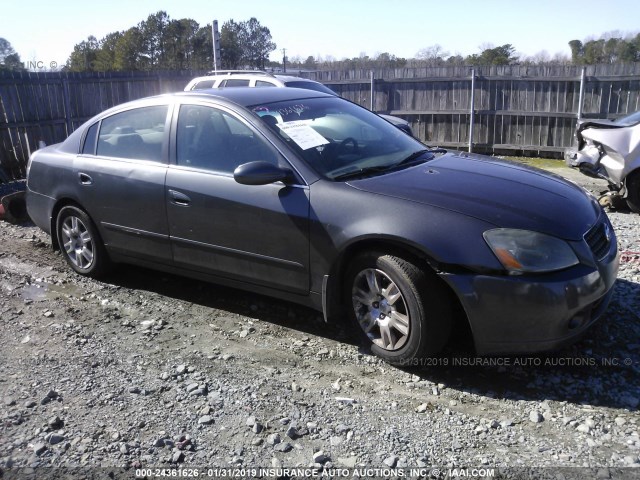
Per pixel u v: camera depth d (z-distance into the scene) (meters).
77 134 5.39
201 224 4.38
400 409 3.32
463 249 3.37
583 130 8.29
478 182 3.87
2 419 3.27
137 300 4.95
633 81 12.34
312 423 3.19
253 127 4.20
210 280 4.58
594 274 3.42
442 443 3.01
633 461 2.81
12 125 11.16
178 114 4.62
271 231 4.01
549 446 2.96
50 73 11.94
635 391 3.39
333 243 3.73
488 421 3.18
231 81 11.05
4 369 3.83
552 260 3.34
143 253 4.88
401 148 4.58
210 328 4.40
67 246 5.52
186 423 3.22
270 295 4.25
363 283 3.81
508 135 13.60
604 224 3.88
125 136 4.96
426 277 3.49
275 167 3.88
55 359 3.95
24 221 7.66
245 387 3.56
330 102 4.92
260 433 3.12
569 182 4.26
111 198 4.92
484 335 3.43
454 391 3.48
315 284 3.92
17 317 4.66
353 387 3.55
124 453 2.98
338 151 4.20
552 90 13.02
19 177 11.47
